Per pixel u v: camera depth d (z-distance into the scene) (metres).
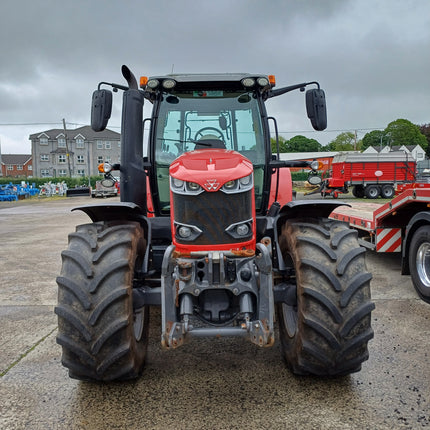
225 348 3.38
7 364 3.18
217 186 2.68
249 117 3.78
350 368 2.55
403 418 2.36
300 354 2.56
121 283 2.47
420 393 2.62
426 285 4.48
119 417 2.43
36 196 35.41
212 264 2.56
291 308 3.00
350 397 2.59
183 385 2.79
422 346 3.34
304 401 2.55
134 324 2.97
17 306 4.68
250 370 2.98
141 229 2.96
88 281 2.47
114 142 76.62
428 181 16.72
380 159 23.70
